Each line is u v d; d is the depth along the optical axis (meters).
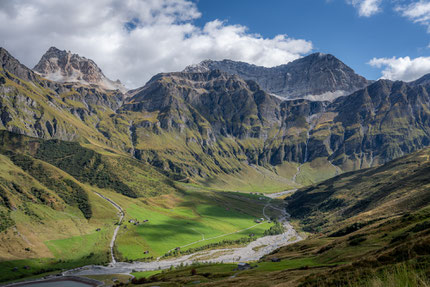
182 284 119.62
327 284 49.06
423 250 51.81
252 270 123.81
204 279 125.06
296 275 90.94
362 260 59.28
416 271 26.27
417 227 105.69
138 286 131.88
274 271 111.31
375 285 23.05
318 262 116.44
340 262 101.31
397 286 21.17
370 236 129.00
